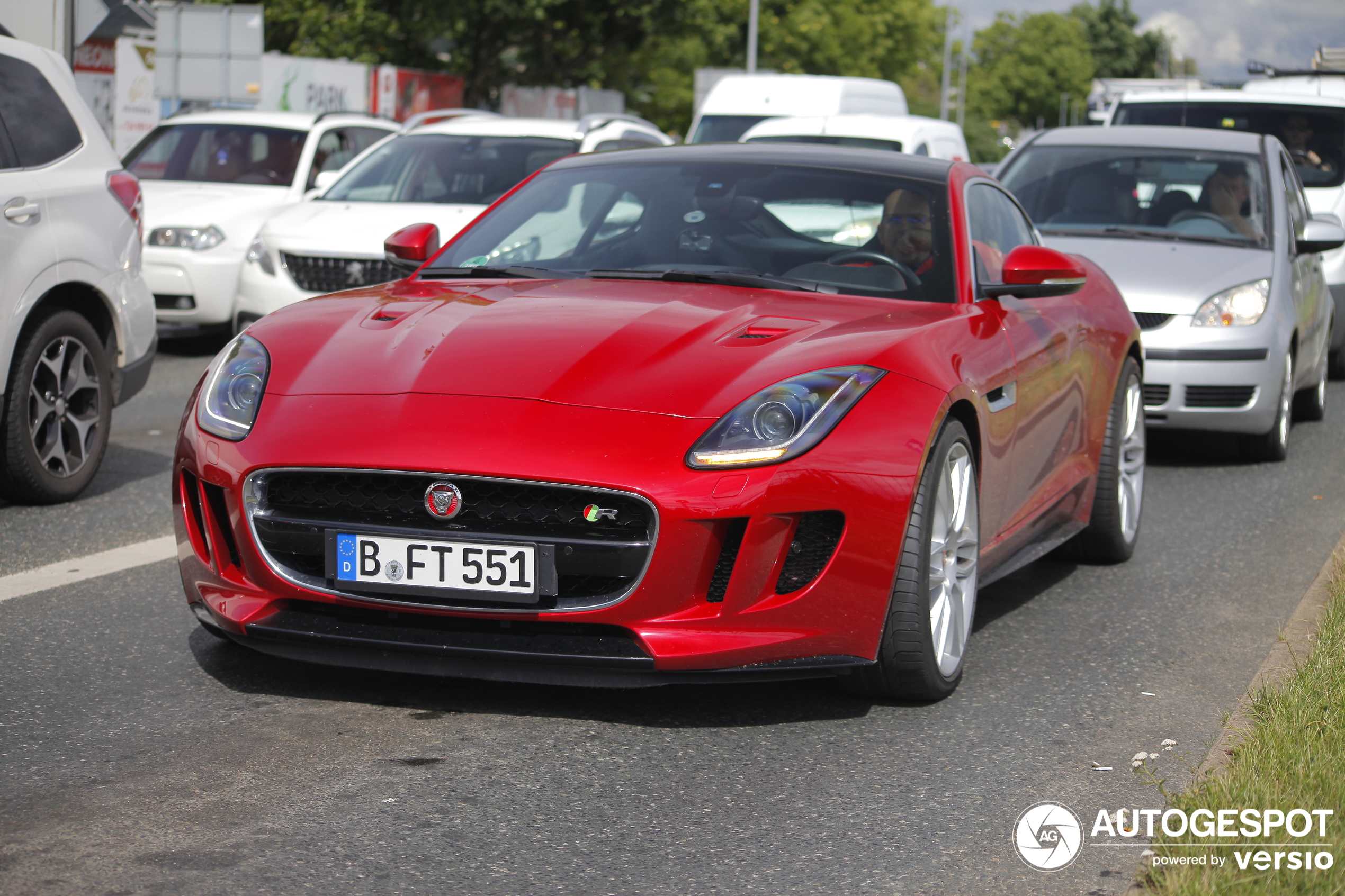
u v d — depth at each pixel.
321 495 3.55
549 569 3.42
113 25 18.50
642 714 3.71
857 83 18.00
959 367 3.97
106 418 6.23
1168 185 8.91
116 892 2.63
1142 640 4.61
